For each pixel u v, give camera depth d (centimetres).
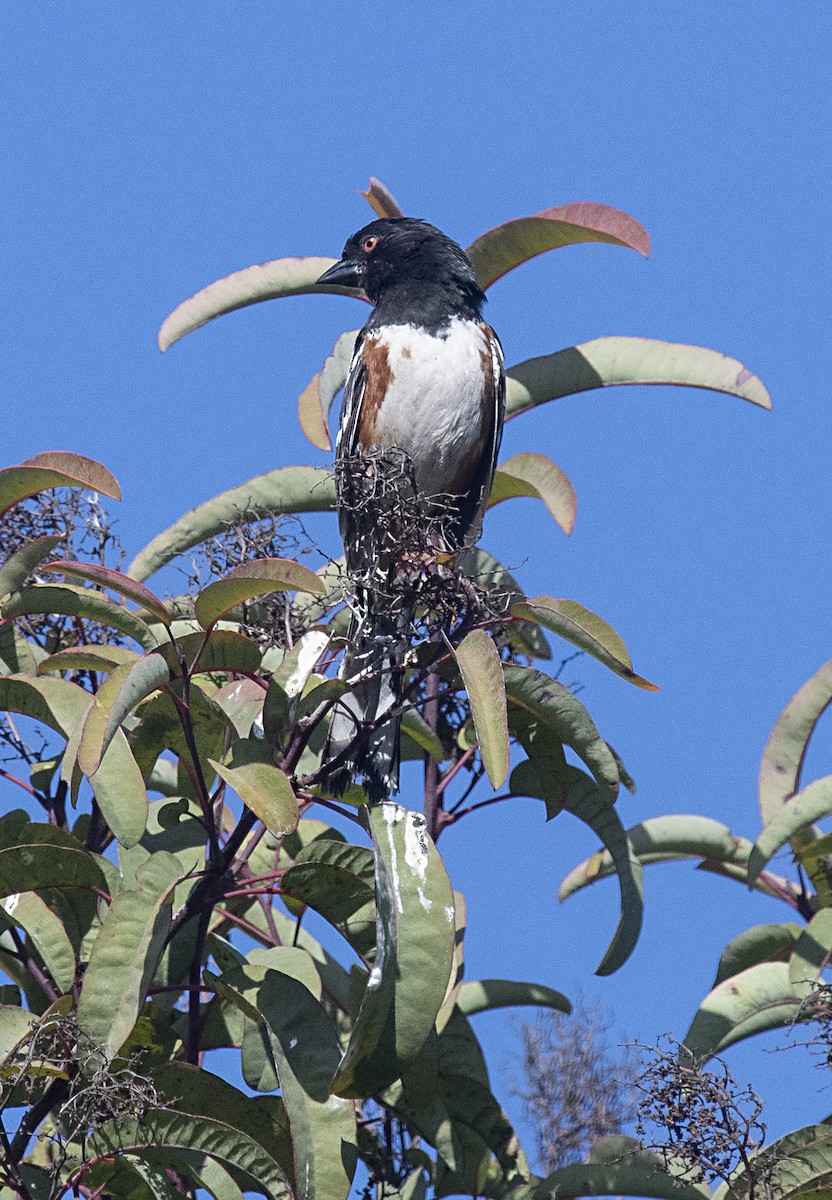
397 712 714
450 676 739
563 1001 869
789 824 855
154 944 650
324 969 819
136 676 649
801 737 931
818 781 860
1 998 763
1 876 711
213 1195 682
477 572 969
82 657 737
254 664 707
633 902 806
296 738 710
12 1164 631
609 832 815
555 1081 848
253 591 679
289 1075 664
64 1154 633
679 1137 637
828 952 812
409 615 739
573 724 768
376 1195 773
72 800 677
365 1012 626
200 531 908
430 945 657
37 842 708
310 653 700
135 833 671
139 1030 693
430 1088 737
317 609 832
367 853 708
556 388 1005
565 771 809
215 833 691
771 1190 647
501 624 820
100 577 682
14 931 743
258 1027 714
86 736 629
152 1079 652
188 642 688
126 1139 651
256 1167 656
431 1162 779
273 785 658
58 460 745
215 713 714
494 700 673
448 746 916
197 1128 653
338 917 725
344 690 699
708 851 928
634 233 969
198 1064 722
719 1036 805
